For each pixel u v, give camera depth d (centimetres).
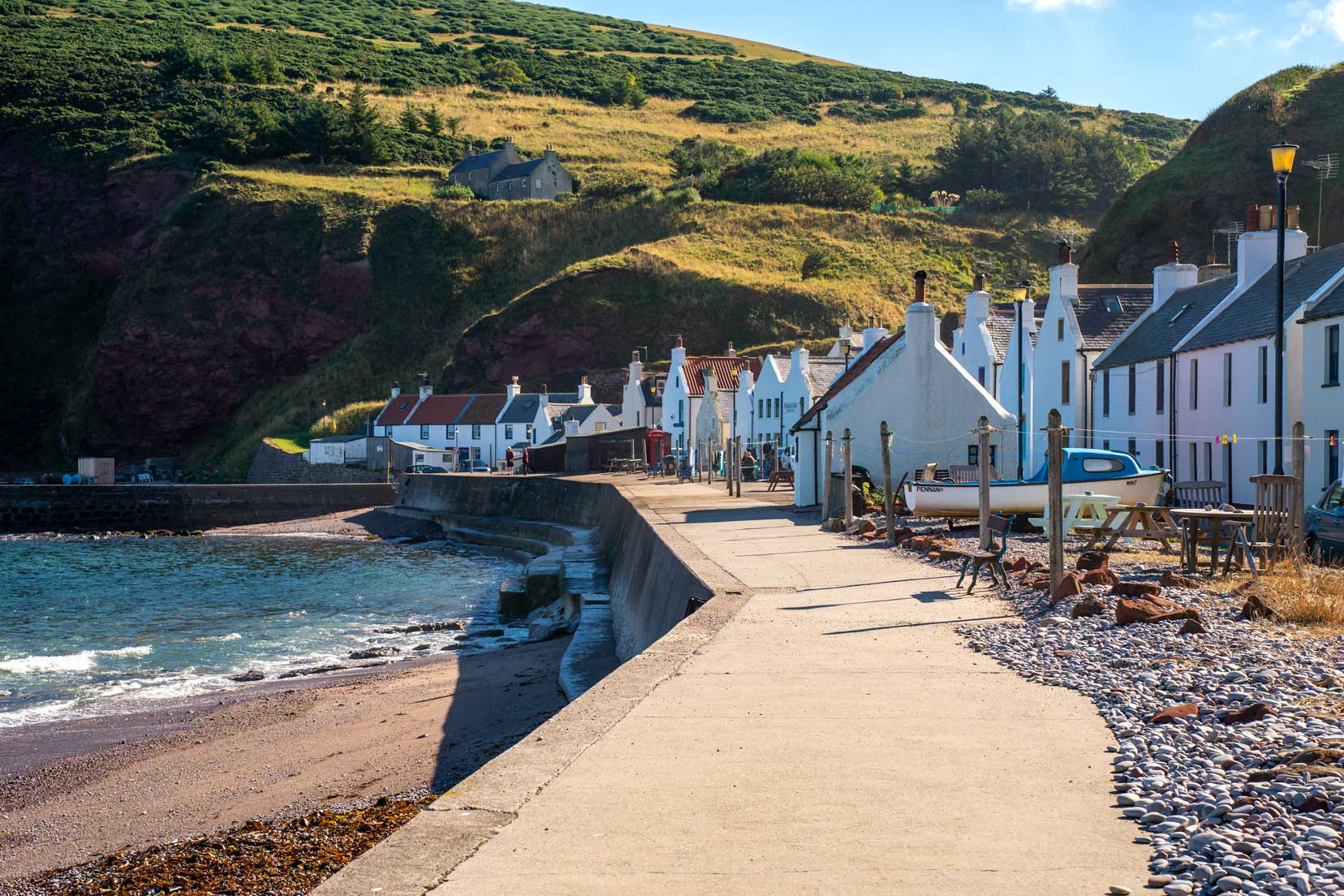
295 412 13200
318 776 1652
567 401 11056
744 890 554
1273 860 559
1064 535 2483
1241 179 8944
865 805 696
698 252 13900
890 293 13400
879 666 1161
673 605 2083
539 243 14875
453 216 15138
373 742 1847
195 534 7712
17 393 14438
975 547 2339
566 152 19012
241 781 1683
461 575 4931
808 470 3891
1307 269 3547
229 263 14350
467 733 1842
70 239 15312
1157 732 832
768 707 980
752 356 11000
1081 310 4819
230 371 13862
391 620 3653
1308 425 3164
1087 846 614
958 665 1164
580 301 12625
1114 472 2708
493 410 11050
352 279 14325
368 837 1188
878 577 1928
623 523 3812
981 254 14938
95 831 1495
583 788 738
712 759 809
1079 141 18125
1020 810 681
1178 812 656
